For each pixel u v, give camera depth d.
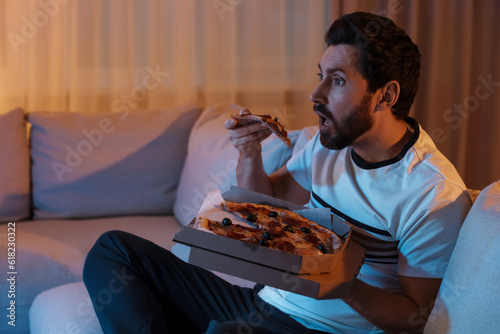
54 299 1.57
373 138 1.23
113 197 2.26
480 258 1.05
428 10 2.96
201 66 2.85
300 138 1.83
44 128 2.25
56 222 2.20
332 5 2.83
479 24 3.03
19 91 2.63
